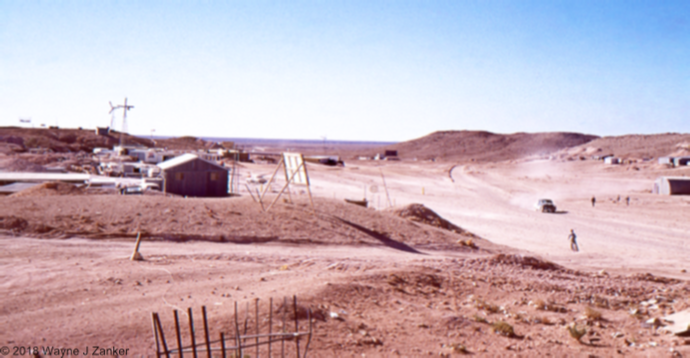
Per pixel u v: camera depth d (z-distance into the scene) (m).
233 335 8.31
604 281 17.70
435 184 91.31
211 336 8.21
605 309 13.02
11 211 20.14
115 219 21.16
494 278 16.14
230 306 9.78
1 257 13.70
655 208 59.91
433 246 25.97
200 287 11.71
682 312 11.92
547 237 38.47
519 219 48.91
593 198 63.50
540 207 56.59
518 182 99.19
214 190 49.66
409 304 11.78
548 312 12.29
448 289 14.11
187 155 51.81
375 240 24.80
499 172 131.12
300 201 30.73
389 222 29.27
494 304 12.81
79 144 162.00
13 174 46.06
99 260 14.35
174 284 11.88
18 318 8.45
